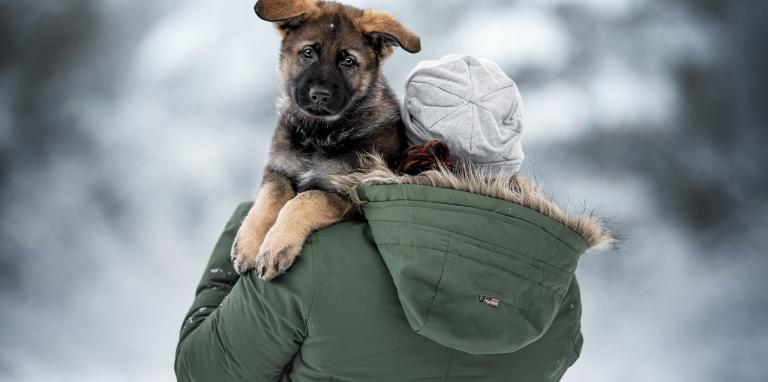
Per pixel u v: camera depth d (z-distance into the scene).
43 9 16.33
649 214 13.01
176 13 16.23
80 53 16.19
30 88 15.87
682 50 15.48
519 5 15.37
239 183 14.00
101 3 16.39
